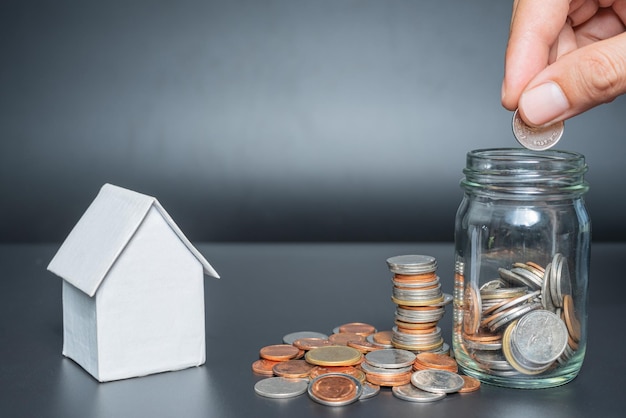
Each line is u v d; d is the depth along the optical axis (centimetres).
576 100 63
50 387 67
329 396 64
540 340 64
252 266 95
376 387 66
